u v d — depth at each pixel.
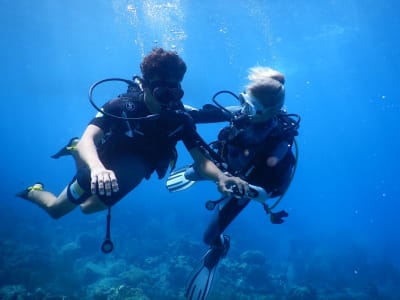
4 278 12.77
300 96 66.81
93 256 17.56
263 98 3.72
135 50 37.00
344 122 103.81
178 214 29.30
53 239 20.92
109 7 25.31
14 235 20.50
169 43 33.56
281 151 3.83
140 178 3.23
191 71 45.06
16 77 52.03
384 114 86.88
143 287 13.38
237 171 3.97
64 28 30.11
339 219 47.97
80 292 12.85
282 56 38.12
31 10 26.11
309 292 14.51
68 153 4.02
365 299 16.39
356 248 24.03
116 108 3.11
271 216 4.19
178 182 5.51
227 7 24.69
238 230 26.45
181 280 14.45
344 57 38.62
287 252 24.94
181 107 3.31
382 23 28.12
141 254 18.59
